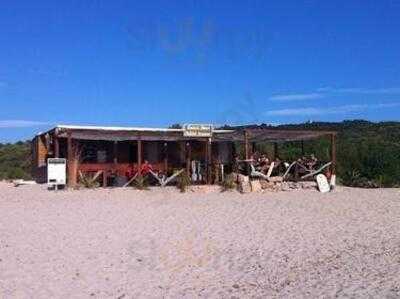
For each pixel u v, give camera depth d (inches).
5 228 590.9
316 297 311.3
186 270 407.2
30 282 376.5
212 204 795.4
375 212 706.8
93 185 1006.4
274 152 1273.4
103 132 1008.2
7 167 1792.6
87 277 389.4
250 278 377.1
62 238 531.5
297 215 684.7
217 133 1084.5
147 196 882.8
